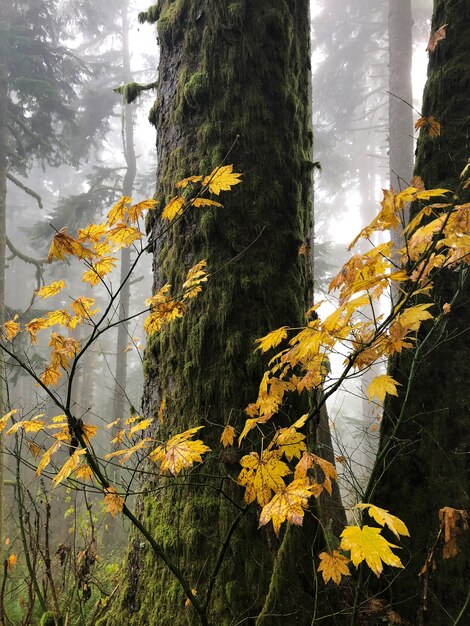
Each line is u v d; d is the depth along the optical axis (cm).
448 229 101
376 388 101
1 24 877
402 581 176
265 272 179
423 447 190
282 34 201
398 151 745
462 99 222
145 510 173
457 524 171
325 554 124
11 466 709
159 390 188
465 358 192
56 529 635
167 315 157
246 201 184
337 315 96
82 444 114
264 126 192
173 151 202
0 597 165
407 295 99
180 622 147
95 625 172
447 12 236
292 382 140
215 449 164
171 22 214
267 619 140
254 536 153
